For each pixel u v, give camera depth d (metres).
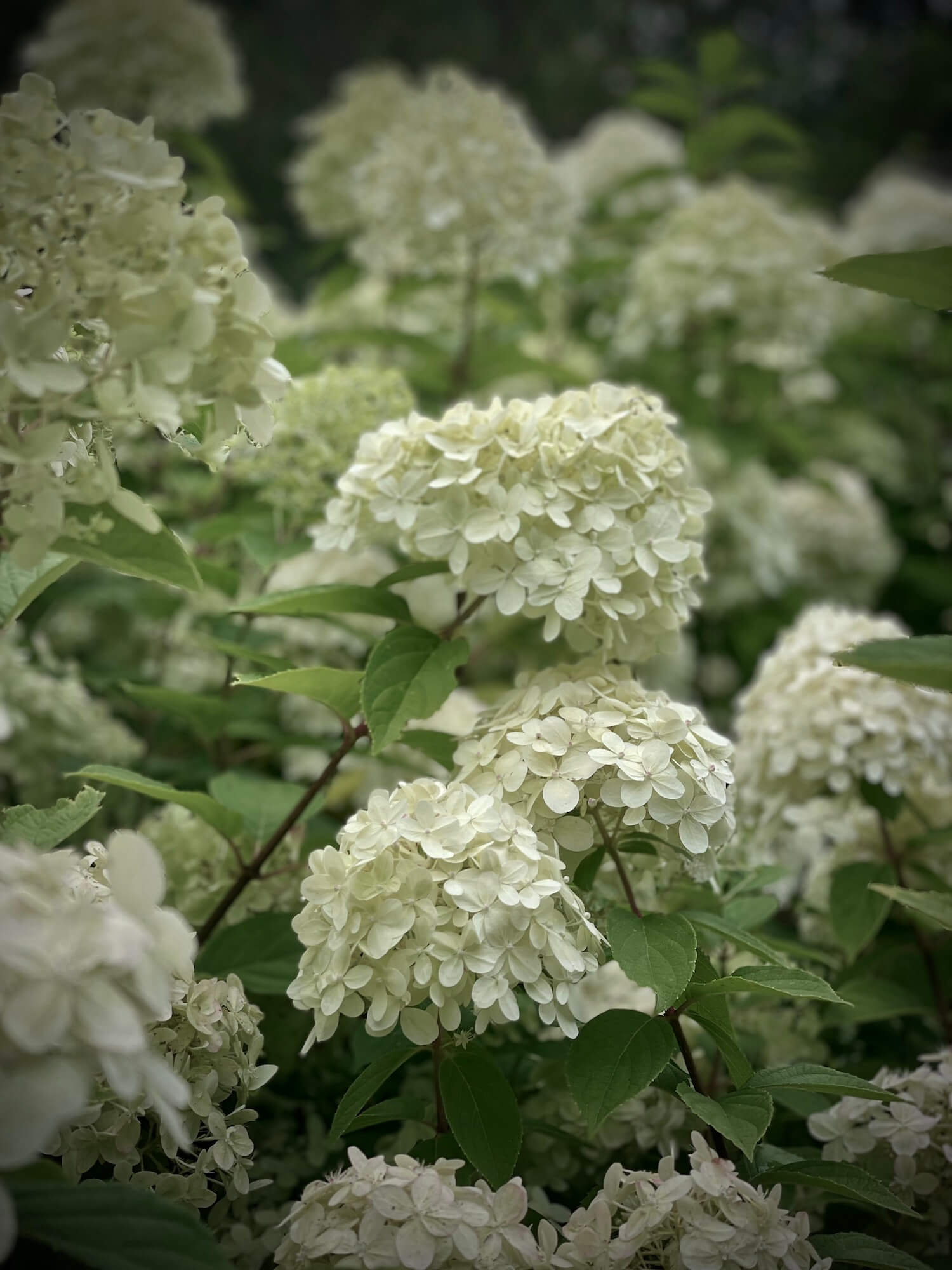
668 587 0.69
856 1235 0.62
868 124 4.19
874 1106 0.69
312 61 3.87
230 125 3.30
